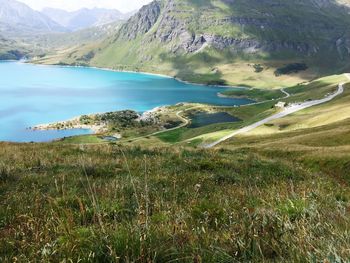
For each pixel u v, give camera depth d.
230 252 5.36
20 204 9.44
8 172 14.55
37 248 5.55
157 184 13.57
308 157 44.78
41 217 7.77
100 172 16.12
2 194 11.40
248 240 5.52
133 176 15.35
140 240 5.12
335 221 6.14
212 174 16.92
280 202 8.27
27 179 14.04
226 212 7.71
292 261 4.67
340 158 40.69
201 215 7.82
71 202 9.22
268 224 6.24
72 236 5.59
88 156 22.77
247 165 21.73
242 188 12.90
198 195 11.05
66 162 19.47
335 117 139.38
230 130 162.12
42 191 11.94
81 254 5.03
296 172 21.45
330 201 8.95
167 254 4.97
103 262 4.98
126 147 28.19
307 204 7.47
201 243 5.55
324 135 79.75
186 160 20.97
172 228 6.02
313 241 4.92
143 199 9.16
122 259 5.00
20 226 7.11
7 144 34.09
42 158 20.59
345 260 4.04
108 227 5.95
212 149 33.31
